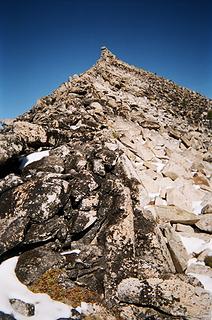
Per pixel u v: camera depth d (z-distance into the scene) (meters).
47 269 12.84
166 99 43.03
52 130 19.86
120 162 17.78
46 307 11.58
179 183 19.44
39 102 31.28
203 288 12.71
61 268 13.04
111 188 15.58
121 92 36.03
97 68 41.91
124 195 15.17
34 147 18.94
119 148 19.41
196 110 44.41
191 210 17.62
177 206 17.33
